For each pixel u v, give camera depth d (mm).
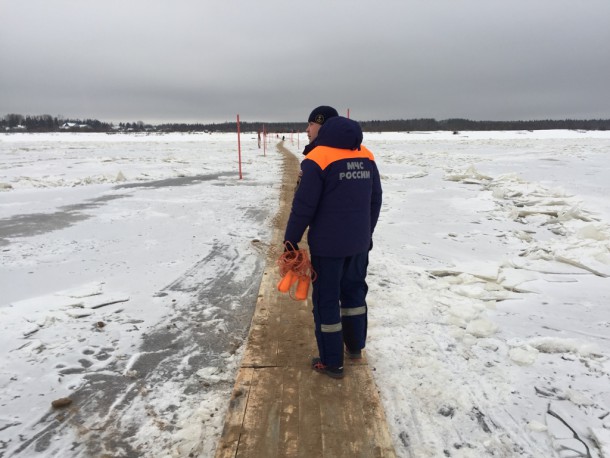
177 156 29234
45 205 10742
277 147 41906
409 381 3244
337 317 3115
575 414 2898
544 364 3535
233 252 6746
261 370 3258
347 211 2973
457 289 5121
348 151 3000
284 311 4324
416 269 5828
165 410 2990
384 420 2717
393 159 24953
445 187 13570
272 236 7695
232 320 4387
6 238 7562
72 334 4066
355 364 3344
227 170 19797
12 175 17453
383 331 4012
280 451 2471
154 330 4168
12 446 2643
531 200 10578
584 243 6930
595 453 2545
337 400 2902
